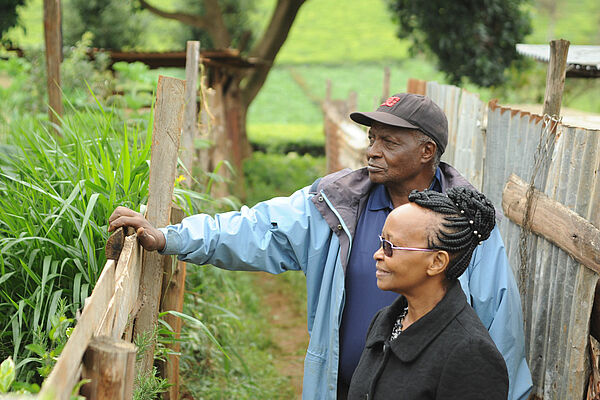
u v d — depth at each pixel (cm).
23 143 386
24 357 271
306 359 271
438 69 1208
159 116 271
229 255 269
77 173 303
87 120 384
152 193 274
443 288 197
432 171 265
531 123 329
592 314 269
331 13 5403
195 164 538
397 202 269
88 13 1614
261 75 1412
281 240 272
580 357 268
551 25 4353
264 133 1970
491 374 184
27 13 3866
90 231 276
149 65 1038
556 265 292
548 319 296
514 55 1174
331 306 263
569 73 572
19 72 808
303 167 1598
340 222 263
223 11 1695
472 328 190
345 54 4469
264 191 1348
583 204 271
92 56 845
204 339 453
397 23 1238
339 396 273
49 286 283
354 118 264
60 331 210
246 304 705
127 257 232
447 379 184
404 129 255
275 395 502
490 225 196
